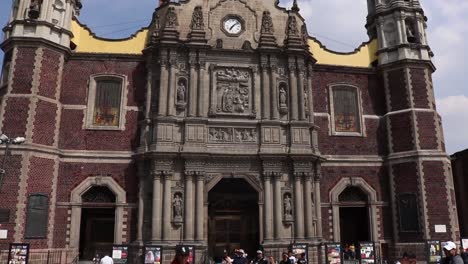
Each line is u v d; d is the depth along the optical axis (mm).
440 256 29766
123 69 34969
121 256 26250
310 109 35312
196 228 31219
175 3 36188
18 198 29172
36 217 29734
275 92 34531
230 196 36281
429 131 35312
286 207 32656
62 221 31406
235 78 34688
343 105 37594
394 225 34688
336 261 26531
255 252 35562
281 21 37219
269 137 33500
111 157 32906
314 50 38906
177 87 33688
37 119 30938
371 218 35031
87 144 32969
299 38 35719
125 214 32219
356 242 36750
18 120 30453
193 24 34688
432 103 36594
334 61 38844
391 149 35906
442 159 34688
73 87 33906
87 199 32625
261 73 34969
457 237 34531
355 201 35781
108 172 32688
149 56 34531
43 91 31703
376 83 38500
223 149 32875
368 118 37250
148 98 33656
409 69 36625
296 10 37781
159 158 31688
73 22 35969
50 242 30297
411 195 34156
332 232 34438
